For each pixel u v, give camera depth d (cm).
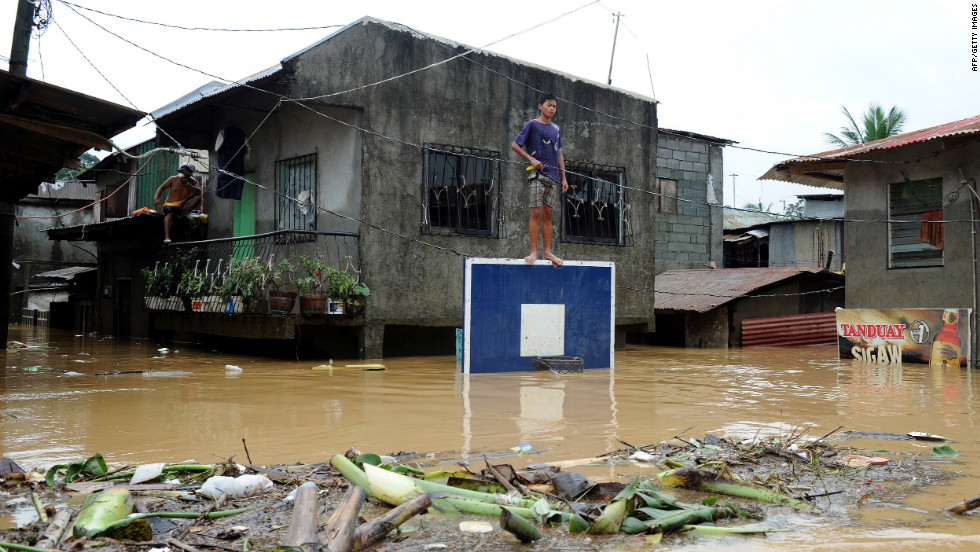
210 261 1596
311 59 1211
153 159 1839
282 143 1430
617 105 1570
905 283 1295
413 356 1363
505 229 1420
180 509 363
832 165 1437
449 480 398
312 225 1348
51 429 583
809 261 2364
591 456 501
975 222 1190
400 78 1305
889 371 1127
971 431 606
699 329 1705
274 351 1403
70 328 2400
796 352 1552
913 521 360
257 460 481
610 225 1568
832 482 436
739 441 552
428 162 1338
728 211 3111
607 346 1174
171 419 634
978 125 1174
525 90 1454
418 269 1320
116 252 1977
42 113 855
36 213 2733
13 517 350
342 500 357
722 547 320
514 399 782
